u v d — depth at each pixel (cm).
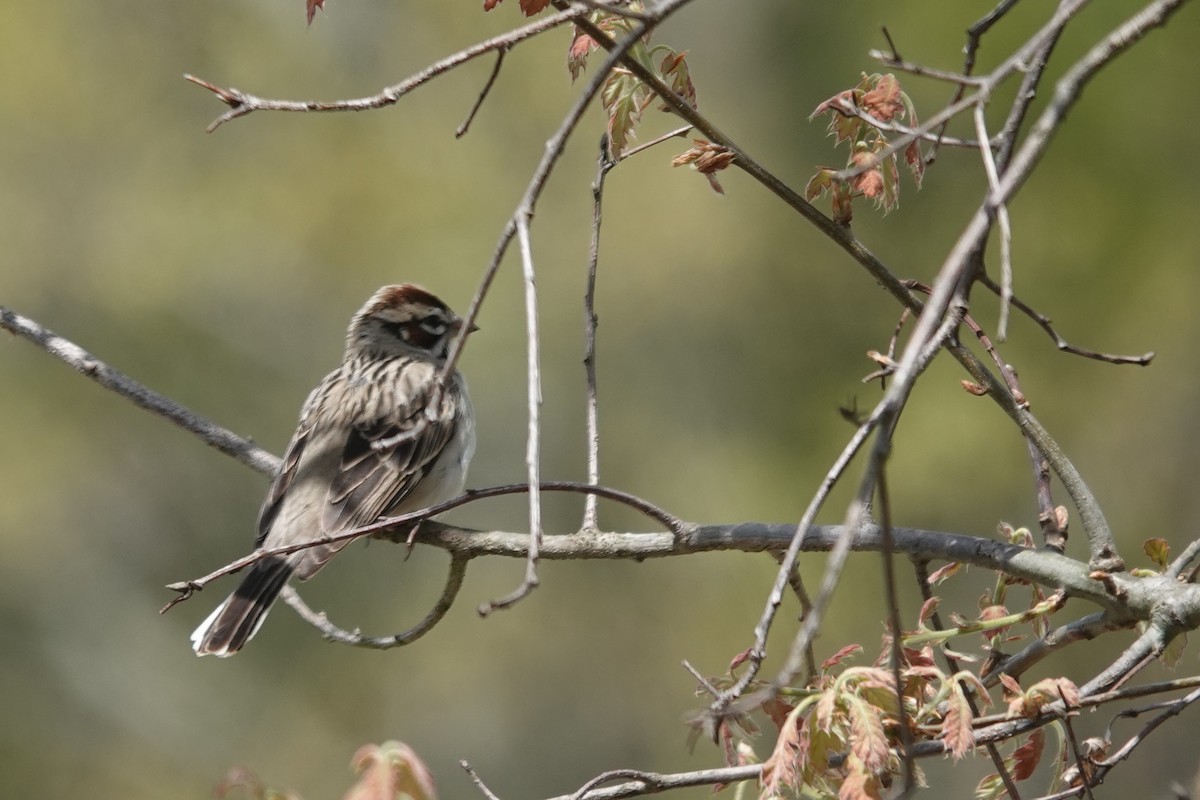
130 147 1938
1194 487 1498
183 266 1892
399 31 1938
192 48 1950
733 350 1770
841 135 573
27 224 1902
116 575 1925
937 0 1502
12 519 1877
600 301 1809
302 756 1848
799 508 1664
